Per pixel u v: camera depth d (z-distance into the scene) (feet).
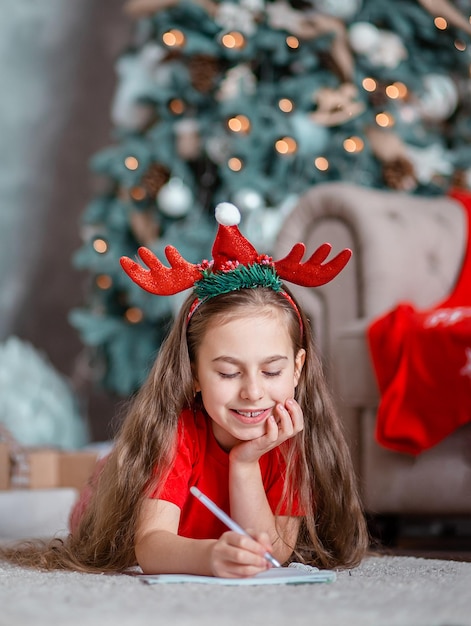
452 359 7.53
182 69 13.05
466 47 14.02
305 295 9.50
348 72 13.07
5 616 3.61
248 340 5.15
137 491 5.40
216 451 5.62
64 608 3.77
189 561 4.78
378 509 8.07
